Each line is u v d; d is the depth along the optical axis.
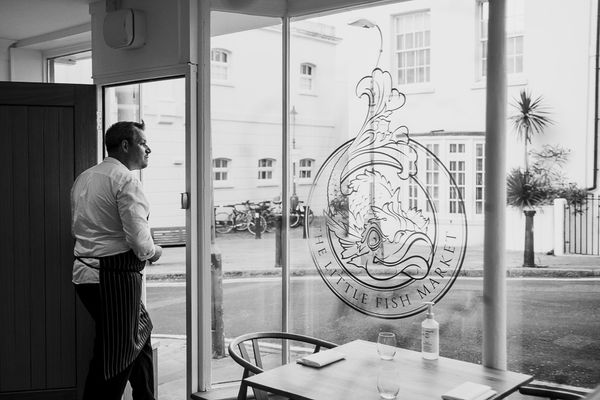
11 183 3.79
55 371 3.85
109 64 4.02
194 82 3.71
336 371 2.51
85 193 3.19
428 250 3.36
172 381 4.42
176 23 3.71
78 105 3.81
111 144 3.31
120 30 3.75
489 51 3.05
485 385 2.32
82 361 3.85
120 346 3.19
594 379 2.82
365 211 3.61
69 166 3.81
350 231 3.68
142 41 3.82
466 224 3.21
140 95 4.51
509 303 3.08
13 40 4.95
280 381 2.38
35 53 5.07
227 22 4.00
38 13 4.20
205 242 3.80
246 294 4.05
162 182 6.90
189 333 3.78
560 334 2.92
